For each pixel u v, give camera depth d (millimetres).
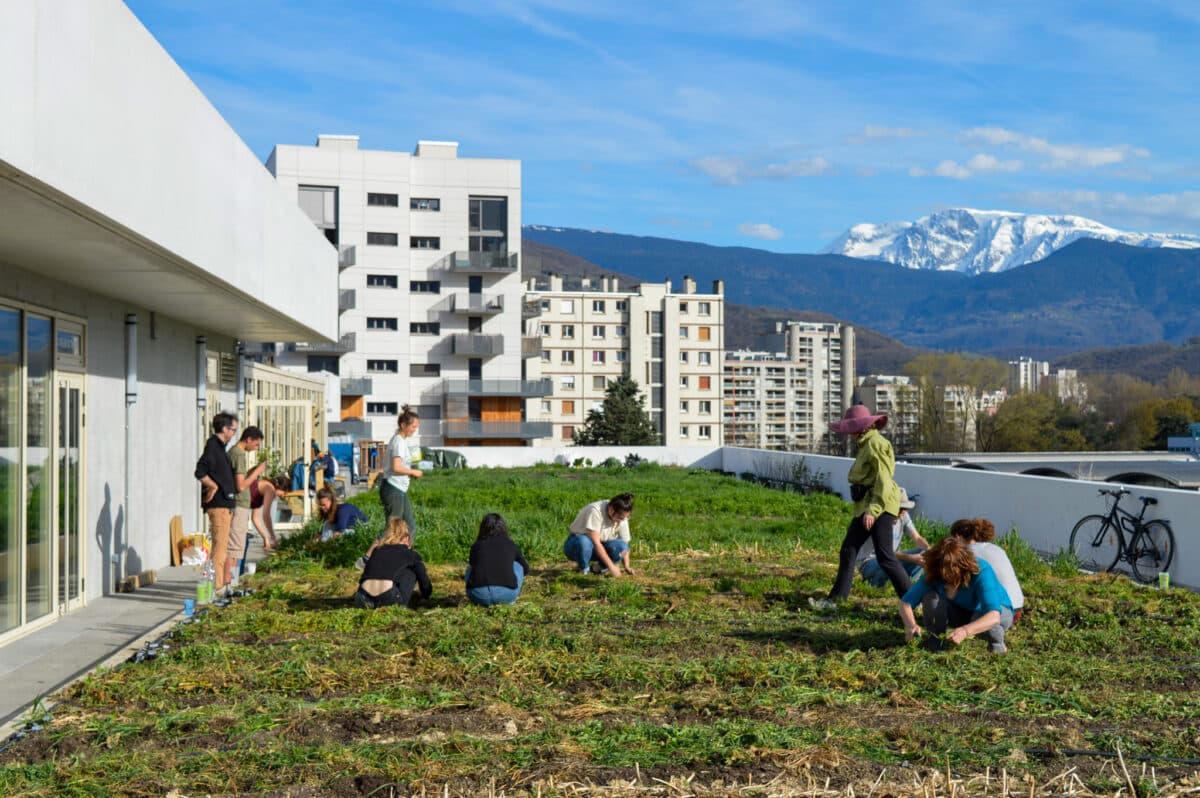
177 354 17297
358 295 89125
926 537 16422
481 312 91625
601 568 14109
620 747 6469
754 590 12234
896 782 5906
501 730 6871
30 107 7293
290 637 9773
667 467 44094
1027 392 98062
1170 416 95812
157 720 7027
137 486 14852
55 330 11898
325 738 6676
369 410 90125
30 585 10984
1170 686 8172
